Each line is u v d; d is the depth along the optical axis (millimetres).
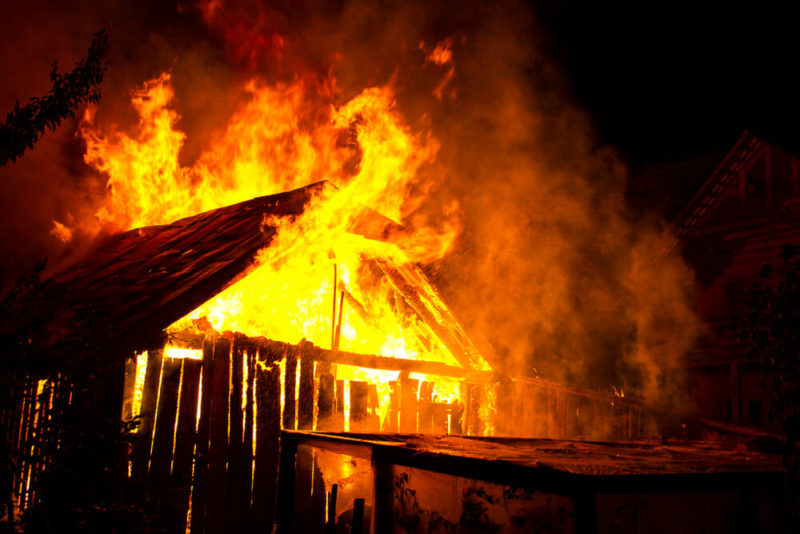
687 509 4574
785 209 4484
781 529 4500
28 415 4988
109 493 4898
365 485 7480
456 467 4133
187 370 6680
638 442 6453
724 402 15242
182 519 6070
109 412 5824
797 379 3877
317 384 7660
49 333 5230
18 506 4676
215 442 6660
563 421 9625
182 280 7090
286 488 5621
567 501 3768
